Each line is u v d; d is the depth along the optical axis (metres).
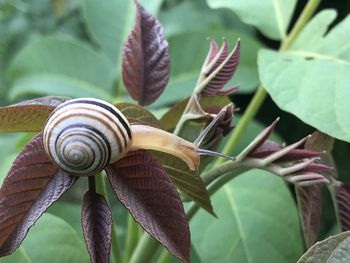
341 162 0.29
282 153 0.12
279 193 0.17
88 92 0.21
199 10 0.30
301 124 0.31
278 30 0.17
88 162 0.10
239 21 0.31
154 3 0.20
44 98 0.12
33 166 0.10
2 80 0.32
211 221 0.16
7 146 0.22
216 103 0.14
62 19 0.34
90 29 0.20
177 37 0.21
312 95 0.14
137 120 0.11
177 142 0.11
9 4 0.32
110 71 0.22
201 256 0.16
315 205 0.13
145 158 0.11
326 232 0.29
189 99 0.13
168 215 0.10
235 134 0.17
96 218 0.10
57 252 0.14
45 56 0.22
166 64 0.14
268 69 0.15
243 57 0.20
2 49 0.34
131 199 0.10
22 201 0.10
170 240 0.10
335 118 0.13
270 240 0.16
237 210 0.17
